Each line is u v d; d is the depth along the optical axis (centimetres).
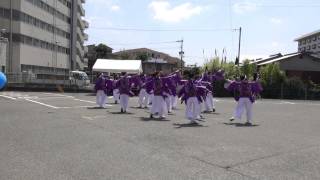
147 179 767
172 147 1077
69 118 1684
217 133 1340
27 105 2316
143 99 2356
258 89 1673
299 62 5519
